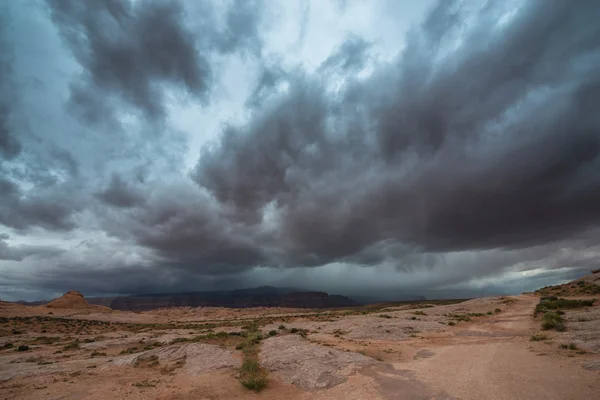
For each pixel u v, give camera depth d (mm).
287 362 21672
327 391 16641
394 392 15336
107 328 88188
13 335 66062
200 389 18141
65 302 166250
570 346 20953
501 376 16297
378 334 37062
